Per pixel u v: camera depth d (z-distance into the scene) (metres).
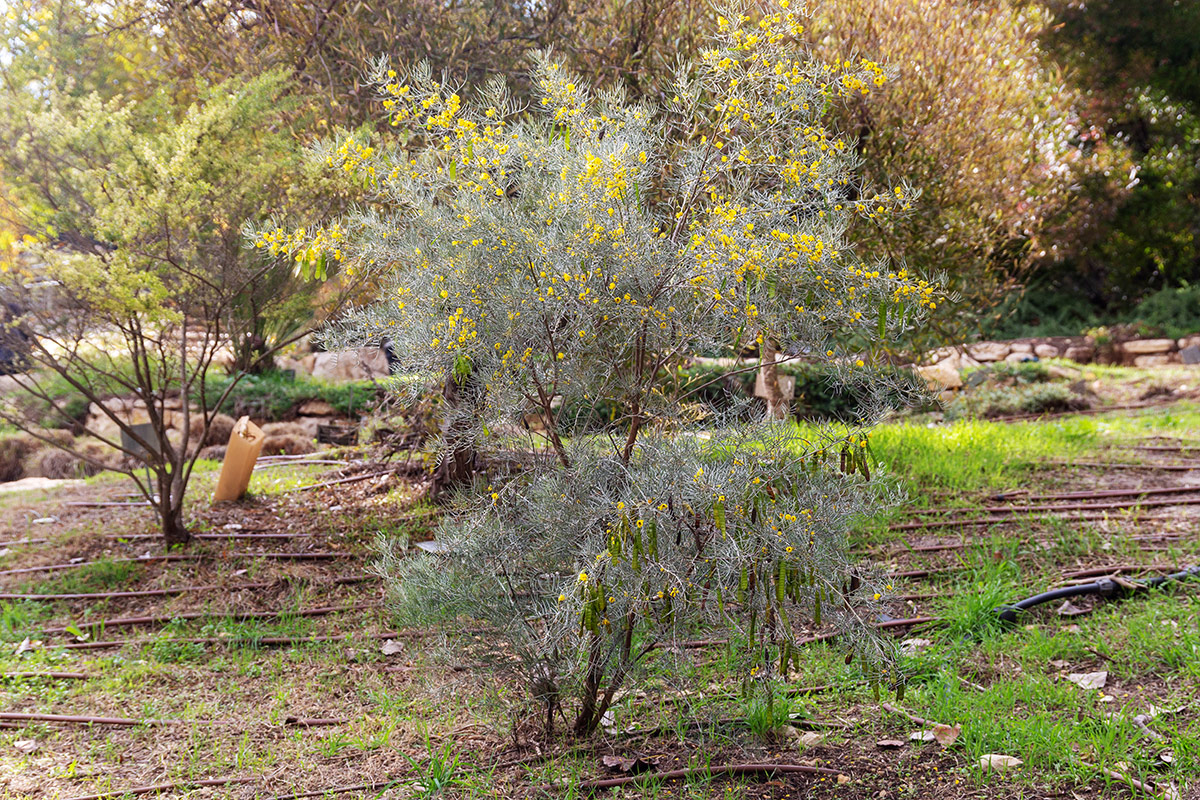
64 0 5.37
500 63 6.16
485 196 3.12
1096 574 4.89
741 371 3.33
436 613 3.14
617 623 2.97
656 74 5.96
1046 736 3.20
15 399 10.08
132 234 4.75
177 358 6.43
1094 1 19.31
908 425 8.99
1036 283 20.45
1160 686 3.63
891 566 5.04
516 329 2.96
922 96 6.60
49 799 3.09
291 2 5.98
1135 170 17.56
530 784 3.11
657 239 3.06
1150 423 9.82
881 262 3.14
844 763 3.19
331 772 3.28
